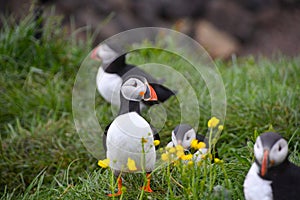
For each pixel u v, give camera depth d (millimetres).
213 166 5434
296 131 6996
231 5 16047
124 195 5613
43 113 8977
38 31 10641
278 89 8508
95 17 14469
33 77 9773
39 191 6352
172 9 15586
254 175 4500
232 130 7621
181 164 5117
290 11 16297
